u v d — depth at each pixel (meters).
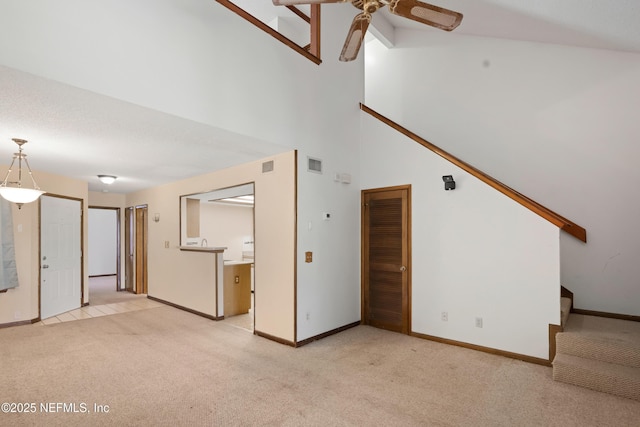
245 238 8.86
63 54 2.16
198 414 2.48
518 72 4.79
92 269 10.02
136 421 2.39
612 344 2.95
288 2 2.15
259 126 3.43
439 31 5.64
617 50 3.96
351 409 2.55
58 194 5.45
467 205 3.83
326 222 4.29
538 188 4.55
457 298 3.88
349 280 4.63
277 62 3.66
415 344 3.95
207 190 5.24
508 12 3.97
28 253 4.87
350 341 4.06
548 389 2.84
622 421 2.38
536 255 3.38
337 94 4.52
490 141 5.02
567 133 4.34
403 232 4.36
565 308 3.59
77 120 2.84
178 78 2.76
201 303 5.29
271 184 4.17
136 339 4.14
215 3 3.06
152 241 6.61
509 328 3.53
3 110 2.62
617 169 3.99
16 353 3.67
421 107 5.83
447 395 2.75
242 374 3.14
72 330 4.52
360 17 2.30
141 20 2.55
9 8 1.97
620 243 3.95
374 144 4.71
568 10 3.33
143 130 3.12
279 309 4.04
